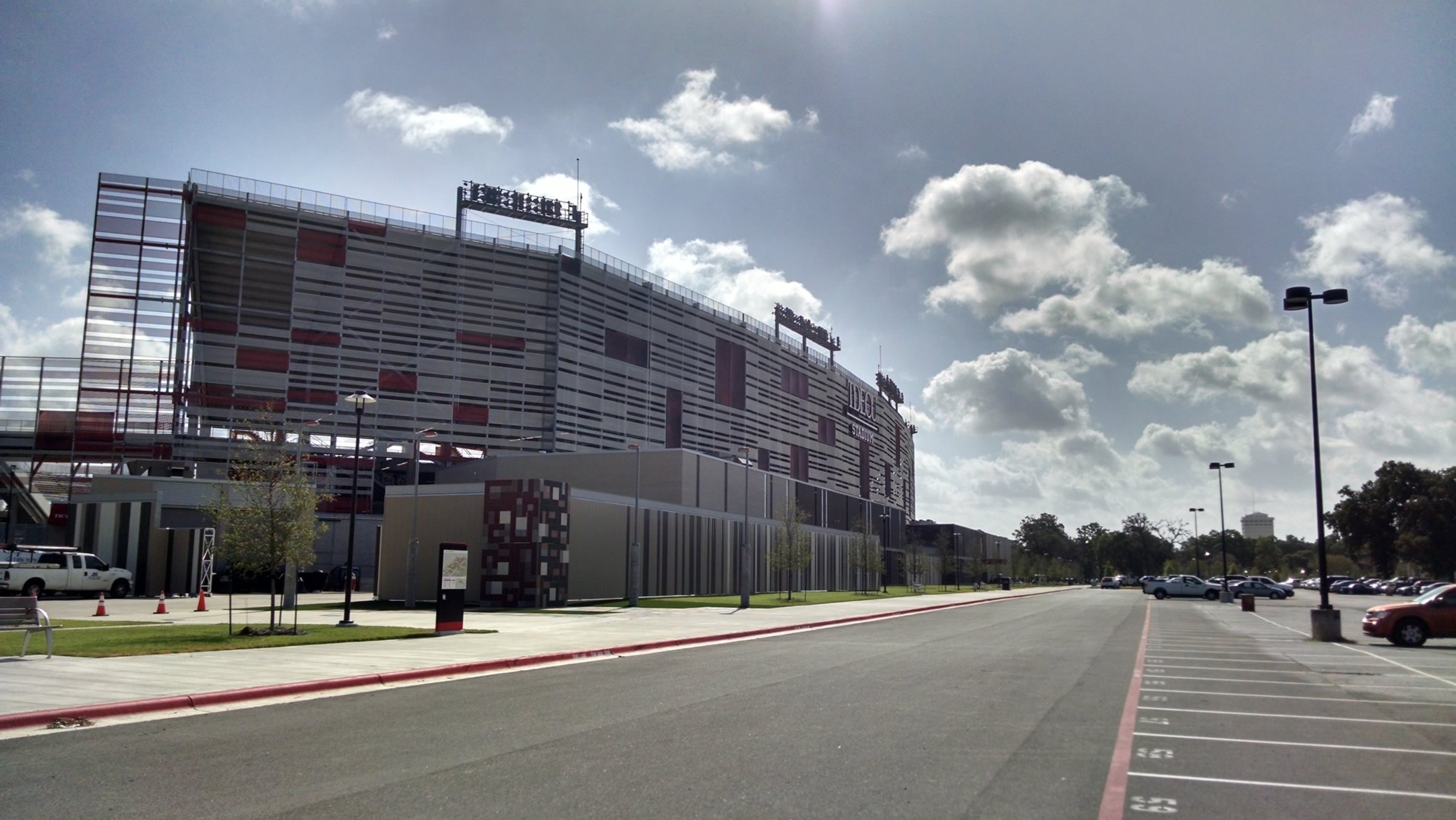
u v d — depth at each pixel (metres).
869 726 11.51
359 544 69.88
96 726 11.61
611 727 11.46
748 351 107.62
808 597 62.91
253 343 69.12
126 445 65.38
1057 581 169.50
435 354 75.56
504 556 43.22
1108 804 7.77
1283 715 12.75
